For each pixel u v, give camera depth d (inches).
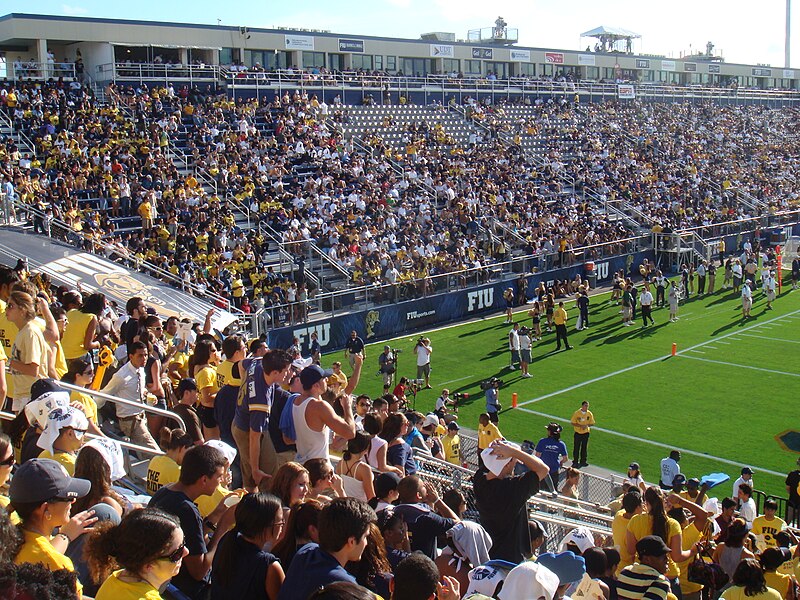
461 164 1876.2
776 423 876.6
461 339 1259.8
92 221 1120.2
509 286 1475.1
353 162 1669.5
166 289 914.7
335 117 1923.0
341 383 528.7
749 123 2977.4
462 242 1487.5
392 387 1020.5
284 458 302.4
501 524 266.4
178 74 1802.4
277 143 1636.3
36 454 268.2
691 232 1769.2
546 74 2778.1
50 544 192.7
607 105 2635.3
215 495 256.7
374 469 332.8
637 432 855.7
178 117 1565.0
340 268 1316.4
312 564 189.5
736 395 973.8
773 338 1240.2
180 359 527.2
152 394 399.9
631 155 2299.5
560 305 1189.1
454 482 446.6
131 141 1411.2
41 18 1676.9
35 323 320.2
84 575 211.6
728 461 773.3
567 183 2022.6
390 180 1657.2
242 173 1475.1
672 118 2753.4
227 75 1830.7
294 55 2160.4
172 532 180.1
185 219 1229.7
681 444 820.0
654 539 281.0
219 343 605.9
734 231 1919.3
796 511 605.3
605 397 973.8
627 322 1348.4
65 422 260.8
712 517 464.4
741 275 1560.0
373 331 1264.8
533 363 1129.4
